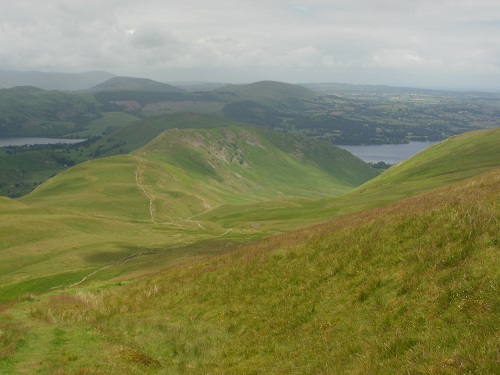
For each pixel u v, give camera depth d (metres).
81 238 90.19
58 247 81.38
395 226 24.03
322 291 21.64
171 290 30.91
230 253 37.56
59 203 165.38
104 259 73.12
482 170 109.25
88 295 34.56
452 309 14.78
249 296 24.81
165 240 96.31
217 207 177.75
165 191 189.25
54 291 40.09
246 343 19.81
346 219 38.53
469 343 12.26
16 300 36.12
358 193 146.50
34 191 197.62
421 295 16.69
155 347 20.83
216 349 20.12
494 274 15.29
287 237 35.75
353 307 18.86
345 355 15.09
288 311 21.28
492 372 10.60
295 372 15.35
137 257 72.50
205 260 38.25
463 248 18.36
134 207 164.62
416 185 116.06
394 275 19.28
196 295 28.25
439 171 129.00
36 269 67.12
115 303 31.12
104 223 111.62
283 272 25.62
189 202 182.75
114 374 16.67
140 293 32.28
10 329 22.11
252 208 158.38
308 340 17.77
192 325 23.66
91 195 175.75
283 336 19.16
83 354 19.23
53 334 22.27
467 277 16.11
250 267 28.62
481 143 145.88
